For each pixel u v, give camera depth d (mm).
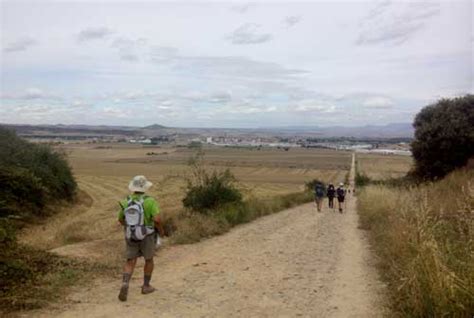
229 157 154000
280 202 33625
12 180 31141
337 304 8375
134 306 8031
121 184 69688
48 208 36469
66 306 7922
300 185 75938
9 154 37938
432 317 6629
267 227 20234
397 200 18703
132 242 8578
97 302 8211
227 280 10047
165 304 8188
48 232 26484
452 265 7145
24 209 31250
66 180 44594
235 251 13812
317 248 14539
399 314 7469
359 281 10094
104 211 40781
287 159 152875
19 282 8789
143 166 104375
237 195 24688
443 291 6559
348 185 71000
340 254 13492
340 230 19359
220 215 20672
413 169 43281
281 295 8922
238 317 7590
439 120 38844
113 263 11461
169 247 14484
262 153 184125
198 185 24328
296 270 11188
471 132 37062
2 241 9859
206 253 13430
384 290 9203
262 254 13328
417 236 8680
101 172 89562
